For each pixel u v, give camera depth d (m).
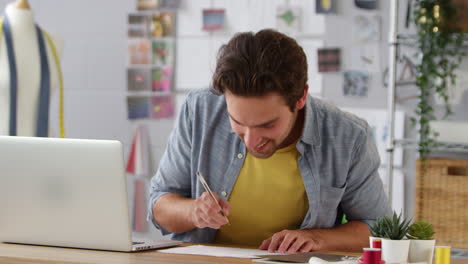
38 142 1.57
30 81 2.83
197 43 3.76
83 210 1.55
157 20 3.80
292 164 1.71
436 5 3.21
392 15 3.24
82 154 1.53
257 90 1.31
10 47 2.81
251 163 1.73
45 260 1.41
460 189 3.18
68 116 3.95
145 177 3.84
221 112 1.77
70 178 1.55
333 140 1.72
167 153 1.86
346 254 1.54
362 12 3.48
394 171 3.44
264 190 1.73
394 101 3.26
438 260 1.38
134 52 3.84
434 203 3.22
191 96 1.82
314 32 3.56
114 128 3.89
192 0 3.76
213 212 1.53
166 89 3.80
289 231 1.60
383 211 1.81
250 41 1.36
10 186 1.62
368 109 3.49
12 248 1.58
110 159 1.51
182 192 1.86
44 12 3.97
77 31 3.92
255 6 3.65
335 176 1.73
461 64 3.35
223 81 1.34
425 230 1.40
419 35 3.23
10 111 2.78
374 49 3.47
